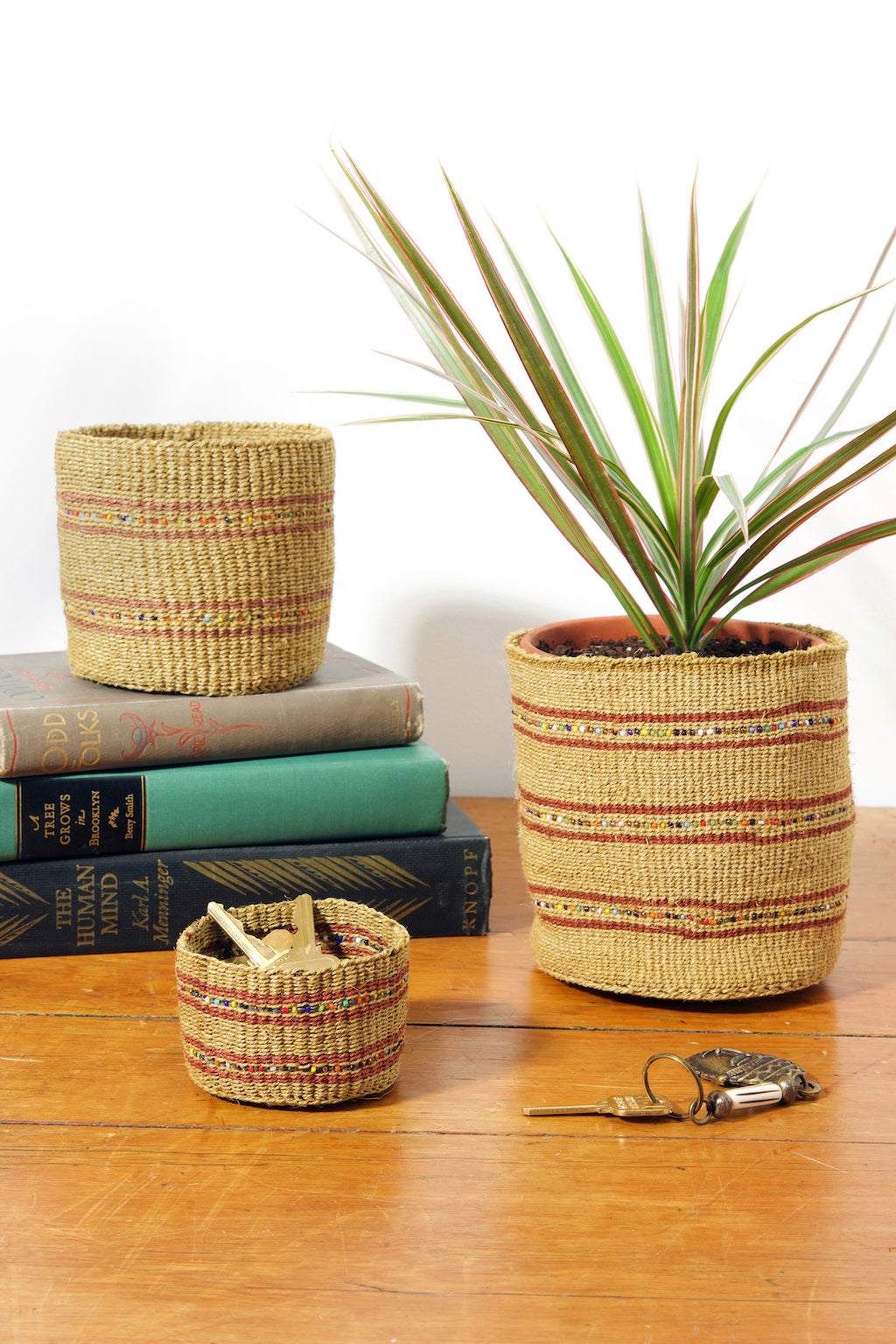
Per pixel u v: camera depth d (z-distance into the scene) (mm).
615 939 769
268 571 846
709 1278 516
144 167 1090
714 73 1077
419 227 1101
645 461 1123
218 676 855
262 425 989
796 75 1073
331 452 891
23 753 801
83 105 1079
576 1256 528
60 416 1120
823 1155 611
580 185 1091
